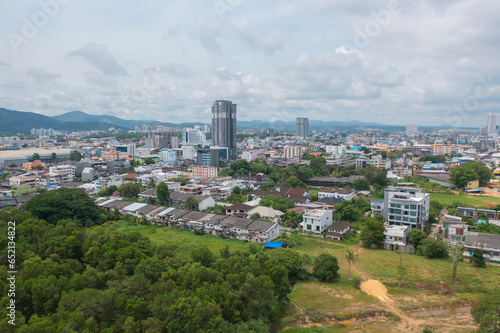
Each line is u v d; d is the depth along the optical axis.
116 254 70.25
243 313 56.09
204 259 74.00
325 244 104.00
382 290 74.06
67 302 52.00
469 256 89.44
